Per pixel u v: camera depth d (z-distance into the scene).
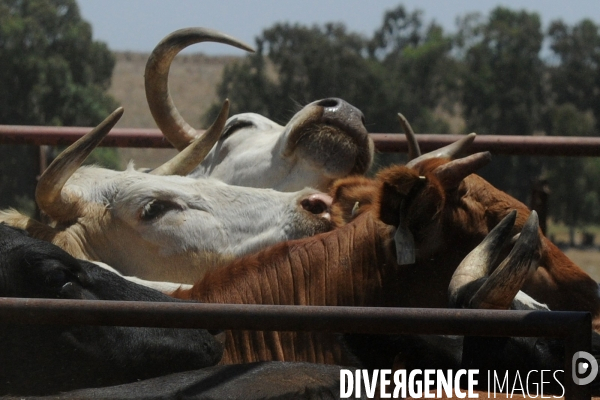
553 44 51.22
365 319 3.70
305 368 4.72
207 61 80.88
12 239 4.88
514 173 39.28
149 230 7.32
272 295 6.07
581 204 43.72
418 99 45.78
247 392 4.38
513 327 3.67
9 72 36.62
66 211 7.29
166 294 5.75
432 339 5.13
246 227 7.34
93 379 4.85
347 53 41.12
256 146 8.90
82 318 3.78
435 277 6.28
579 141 8.82
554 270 6.70
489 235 5.25
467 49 48.34
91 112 38.03
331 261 6.23
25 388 4.77
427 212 5.80
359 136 7.90
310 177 8.12
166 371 5.00
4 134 8.98
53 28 40.12
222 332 5.31
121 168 33.66
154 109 8.89
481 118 46.41
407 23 54.09
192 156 8.09
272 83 40.62
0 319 3.79
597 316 6.63
